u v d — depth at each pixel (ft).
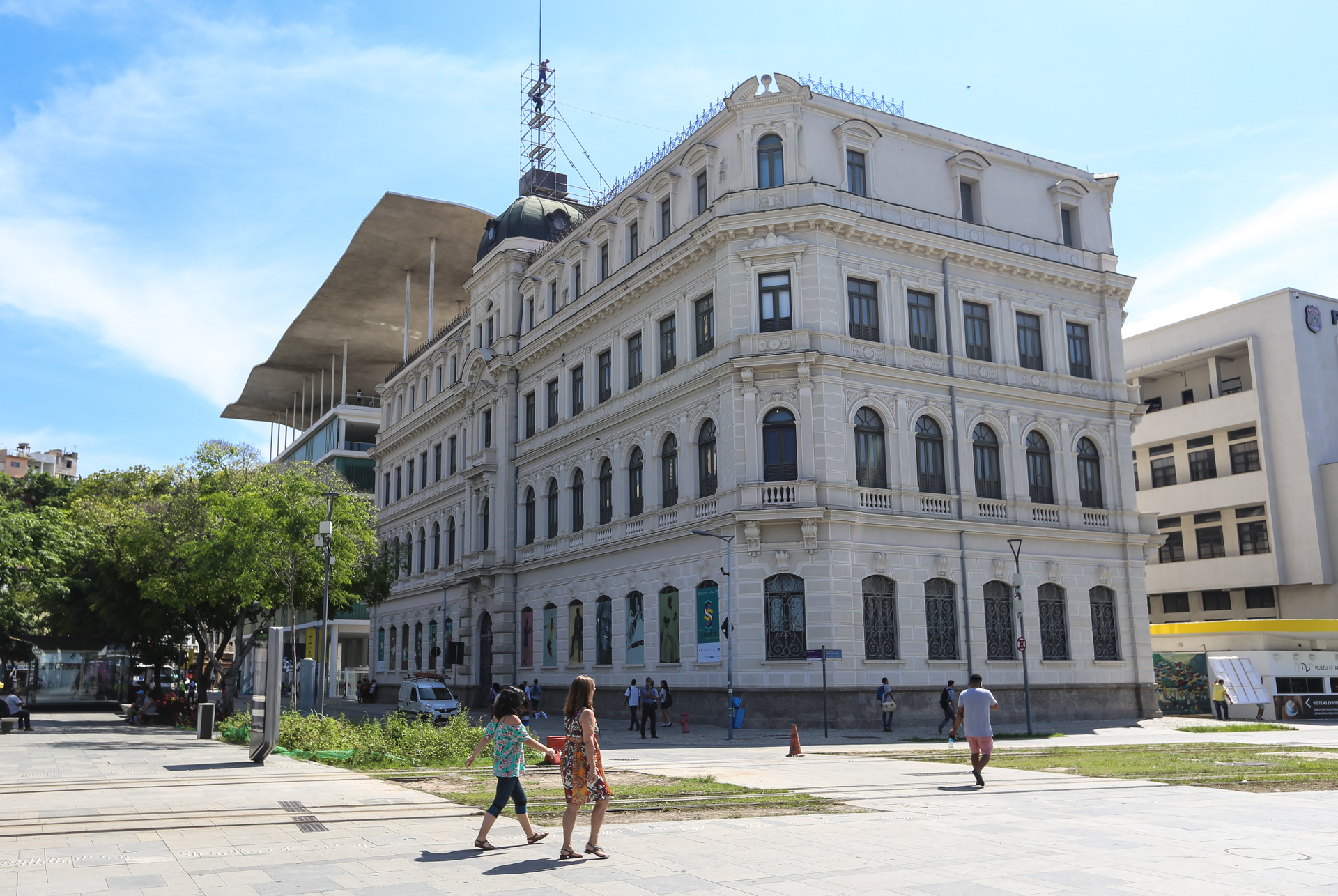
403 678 215.10
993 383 133.28
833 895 29.60
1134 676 137.28
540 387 168.55
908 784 60.70
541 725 130.11
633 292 142.20
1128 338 224.12
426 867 34.22
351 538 139.13
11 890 30.25
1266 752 82.94
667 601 130.21
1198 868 33.22
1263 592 196.54
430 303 224.53
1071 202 148.97
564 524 157.38
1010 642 127.95
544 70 217.56
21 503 128.57
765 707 113.70
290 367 295.28
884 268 128.67
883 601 119.44
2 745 93.71
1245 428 199.82
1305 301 196.75
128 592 145.28
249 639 138.10
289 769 68.80
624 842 39.45
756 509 115.96
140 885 31.12
